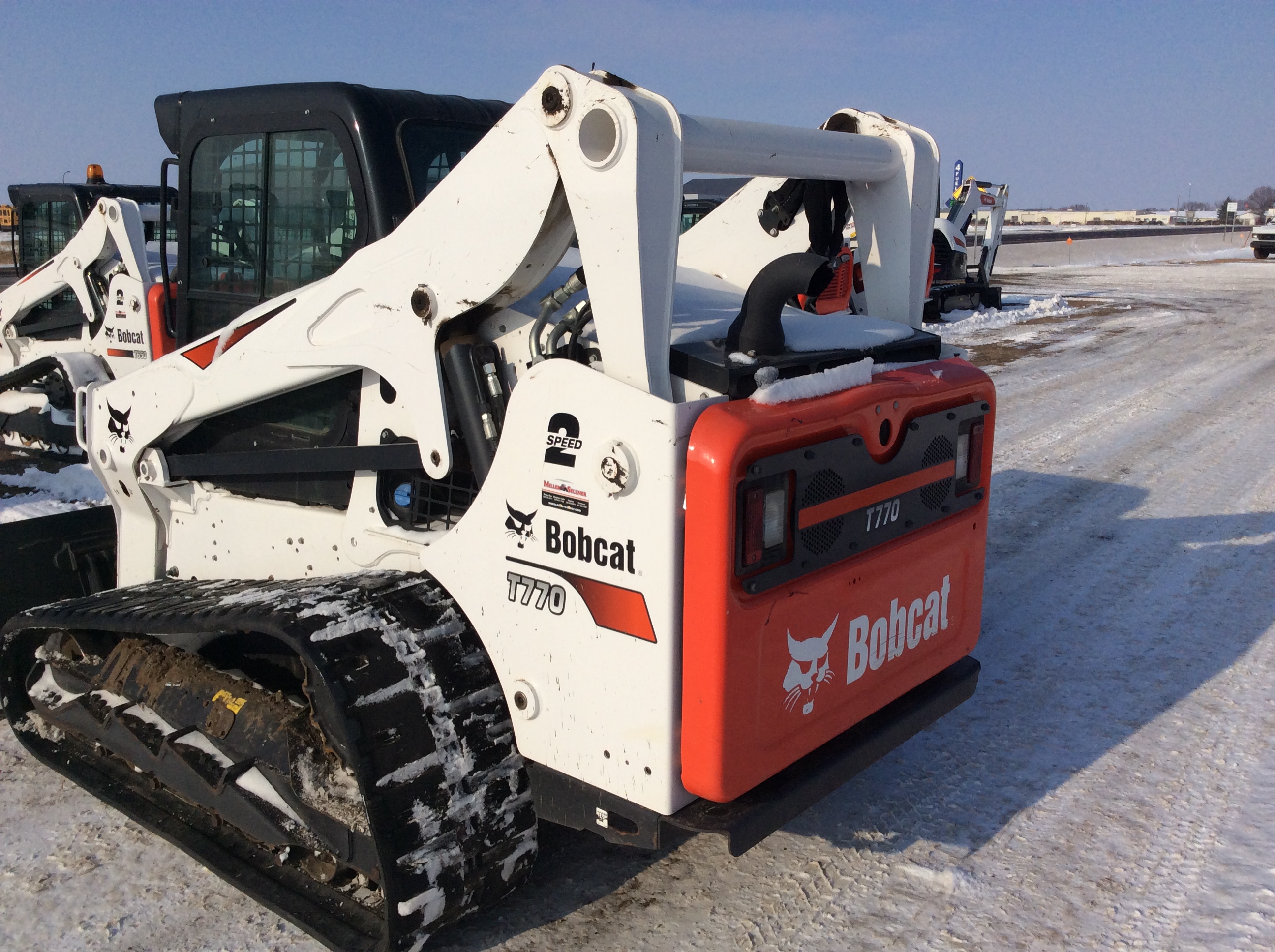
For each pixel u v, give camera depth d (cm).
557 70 201
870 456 239
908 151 291
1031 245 4400
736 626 204
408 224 238
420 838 217
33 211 798
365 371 269
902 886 264
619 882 264
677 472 200
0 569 349
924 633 272
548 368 217
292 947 236
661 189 201
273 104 288
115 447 328
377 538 271
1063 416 881
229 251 313
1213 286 2445
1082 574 501
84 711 293
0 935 240
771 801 219
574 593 219
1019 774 321
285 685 276
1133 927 248
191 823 275
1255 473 693
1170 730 349
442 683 230
